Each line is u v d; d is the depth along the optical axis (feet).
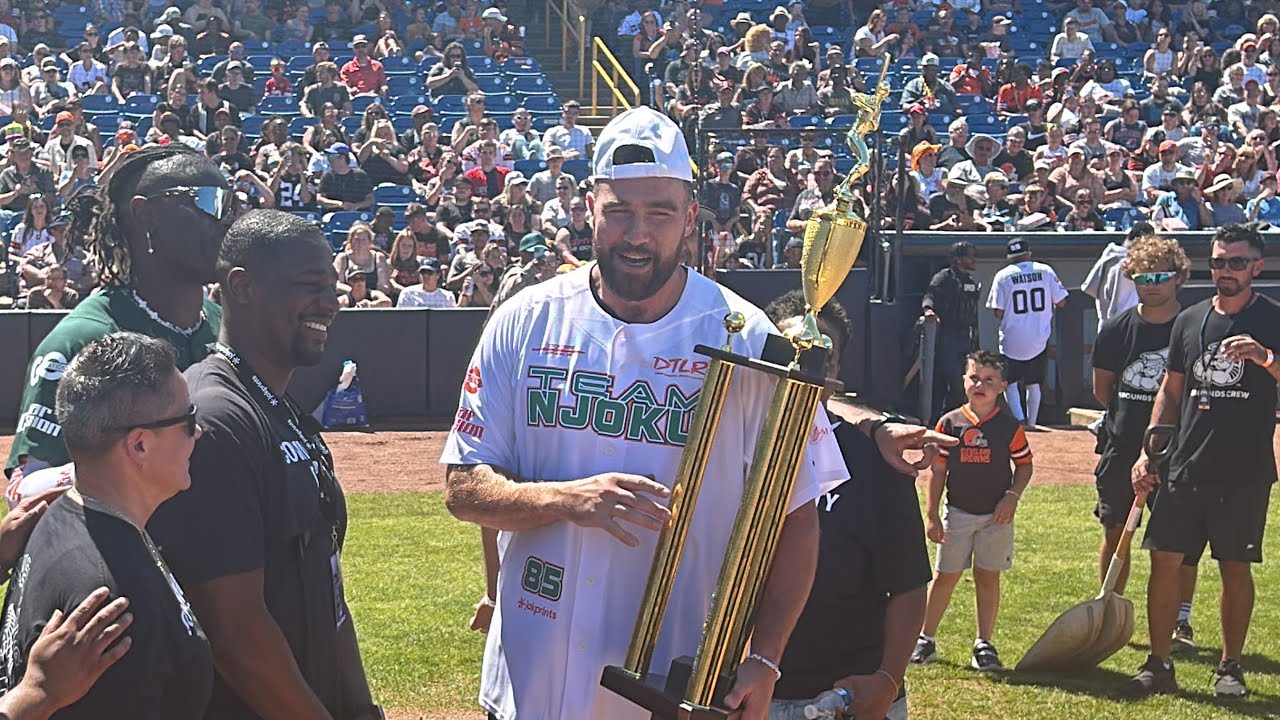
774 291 47.52
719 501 9.92
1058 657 20.74
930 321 45.83
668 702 9.12
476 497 9.82
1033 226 52.90
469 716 18.84
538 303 10.18
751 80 63.16
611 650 9.89
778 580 9.93
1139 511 20.34
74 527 8.37
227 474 9.40
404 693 19.76
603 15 82.12
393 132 61.16
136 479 8.57
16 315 44.83
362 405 45.85
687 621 9.96
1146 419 22.45
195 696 8.54
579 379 9.96
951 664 21.35
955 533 21.01
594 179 9.79
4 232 52.06
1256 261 19.33
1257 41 75.51
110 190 11.76
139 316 11.76
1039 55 78.07
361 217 56.18
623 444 9.89
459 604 24.63
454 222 53.78
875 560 12.14
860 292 48.55
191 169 11.79
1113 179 58.95
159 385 8.54
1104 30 78.84
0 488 33.94
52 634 7.83
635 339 9.93
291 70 70.64
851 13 79.92
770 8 80.02
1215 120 67.00
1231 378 19.42
